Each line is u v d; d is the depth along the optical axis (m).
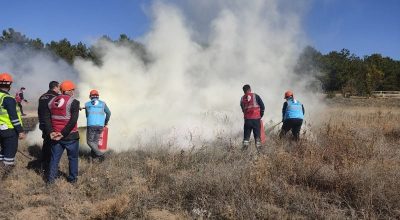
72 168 6.82
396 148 8.92
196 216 5.46
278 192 5.99
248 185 6.07
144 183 6.74
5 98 6.91
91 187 6.42
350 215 5.47
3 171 6.92
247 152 8.73
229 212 5.28
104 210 5.41
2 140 7.01
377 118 14.49
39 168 7.72
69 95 6.88
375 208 5.61
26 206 5.84
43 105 7.52
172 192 6.13
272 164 7.04
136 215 5.51
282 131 10.23
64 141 6.75
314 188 6.22
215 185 6.12
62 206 5.80
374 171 6.51
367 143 8.82
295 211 5.59
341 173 6.35
